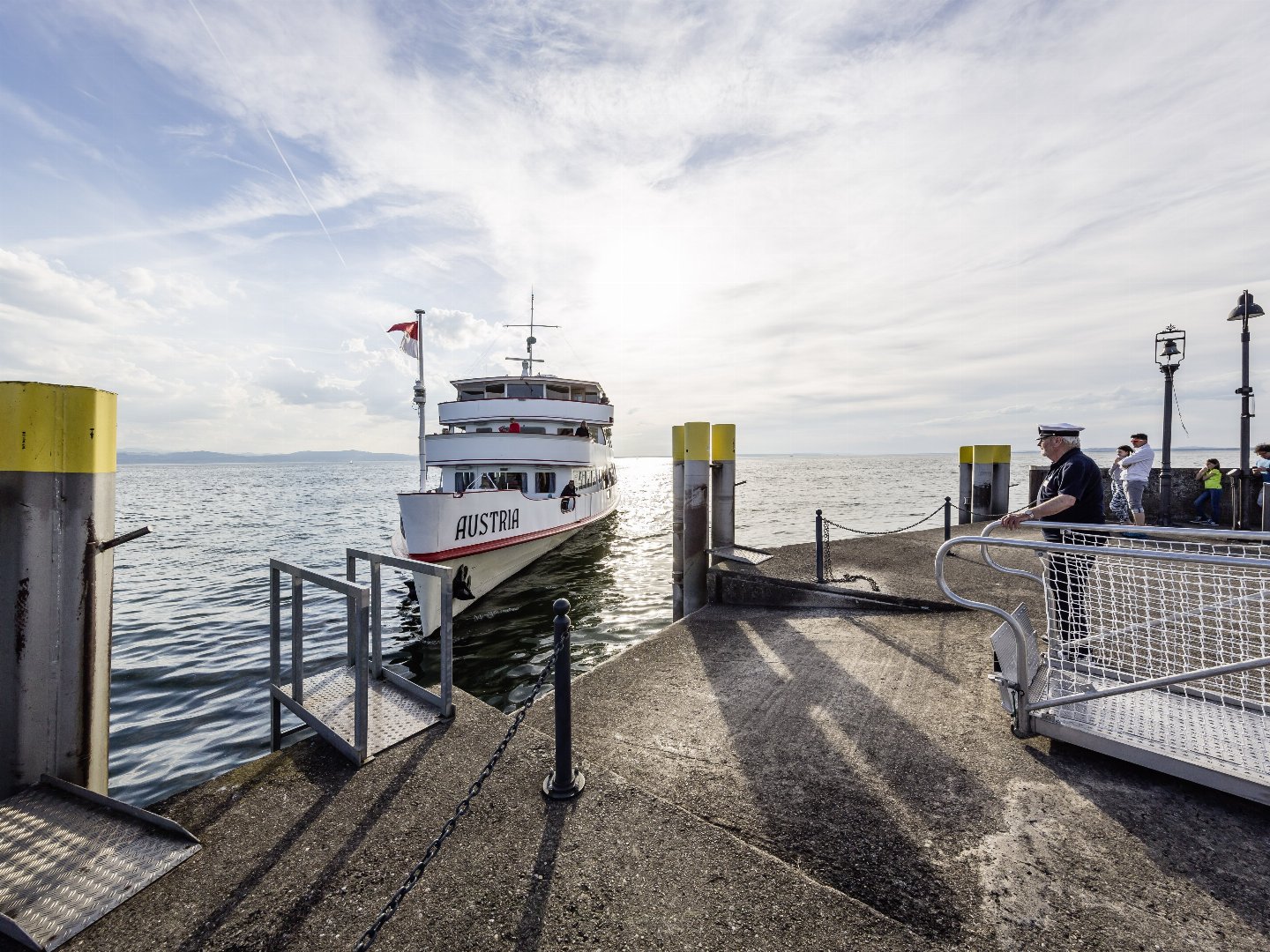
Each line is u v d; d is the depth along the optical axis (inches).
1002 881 88.7
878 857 95.6
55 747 120.0
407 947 76.8
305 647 409.7
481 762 122.9
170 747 265.4
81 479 123.6
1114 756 118.2
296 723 290.2
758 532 970.7
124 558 813.2
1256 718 122.1
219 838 100.1
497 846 96.2
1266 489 376.2
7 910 84.6
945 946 76.4
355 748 122.3
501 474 638.5
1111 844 95.8
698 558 327.0
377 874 90.7
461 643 392.8
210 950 77.6
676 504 346.3
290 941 78.7
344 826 102.7
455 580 444.5
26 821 105.2
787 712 152.5
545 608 470.0
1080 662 149.3
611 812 104.8
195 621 477.4
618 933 78.1
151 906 85.6
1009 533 433.7
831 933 77.5
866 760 126.2
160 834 101.0
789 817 107.2
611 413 731.4
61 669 120.9
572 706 160.1
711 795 115.4
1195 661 151.1
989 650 193.0
